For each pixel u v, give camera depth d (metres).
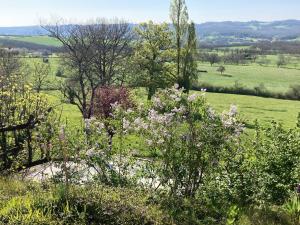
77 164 9.77
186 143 8.86
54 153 10.52
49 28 44.03
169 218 7.30
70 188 7.73
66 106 49.97
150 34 51.38
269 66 172.50
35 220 6.21
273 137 10.46
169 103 9.54
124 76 44.38
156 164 9.09
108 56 43.06
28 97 12.20
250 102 83.56
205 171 8.93
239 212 7.82
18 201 6.84
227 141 8.88
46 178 9.93
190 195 8.82
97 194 7.50
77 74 39.94
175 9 50.75
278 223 7.93
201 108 9.11
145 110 9.91
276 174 9.54
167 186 9.05
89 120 10.33
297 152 9.87
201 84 98.31
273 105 81.69
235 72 142.75
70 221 6.44
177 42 50.91
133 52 49.59
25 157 11.86
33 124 10.77
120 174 9.45
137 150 9.45
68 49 42.59
